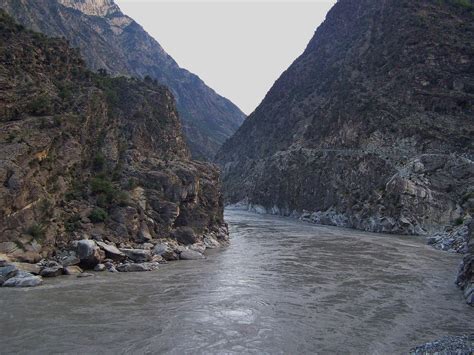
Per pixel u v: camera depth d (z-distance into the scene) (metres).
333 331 20.27
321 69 145.38
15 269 26.34
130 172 45.25
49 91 40.88
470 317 22.67
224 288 27.61
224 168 169.00
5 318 20.19
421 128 80.38
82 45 143.88
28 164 31.91
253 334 19.56
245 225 76.56
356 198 81.69
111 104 51.50
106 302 23.44
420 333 20.17
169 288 27.12
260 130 159.88
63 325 19.62
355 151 87.75
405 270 35.06
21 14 110.62
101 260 31.89
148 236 38.88
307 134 114.06
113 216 37.44
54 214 32.81
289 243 51.47
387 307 24.30
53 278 27.95
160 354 16.97
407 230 68.19
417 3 107.06
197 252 39.62
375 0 141.75
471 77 85.12
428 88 86.50
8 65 38.75
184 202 47.22
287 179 109.88
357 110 94.38
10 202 29.36
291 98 149.38
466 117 79.75
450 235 52.12
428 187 70.44
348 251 45.31
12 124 33.88
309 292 27.31
